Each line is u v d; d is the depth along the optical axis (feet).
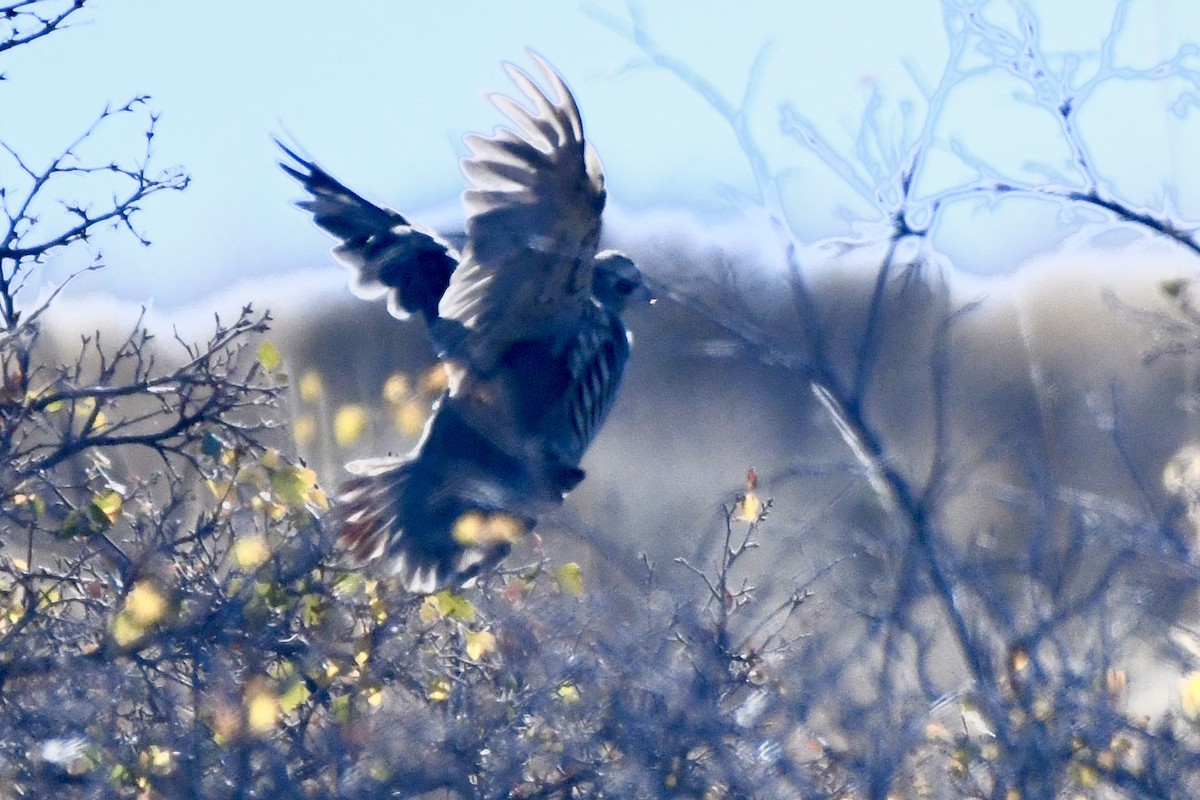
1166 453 39.96
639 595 34.65
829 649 33.22
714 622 34.94
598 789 33.88
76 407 40.27
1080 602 32.07
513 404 47.55
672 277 34.12
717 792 32.63
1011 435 34.14
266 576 35.27
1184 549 32.53
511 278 45.88
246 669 34.40
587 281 46.06
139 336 44.01
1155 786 32.12
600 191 42.42
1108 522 33.45
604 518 40.01
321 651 35.12
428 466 46.55
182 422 37.50
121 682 33.04
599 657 33.94
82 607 40.57
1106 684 32.27
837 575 35.65
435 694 36.17
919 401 35.29
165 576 35.35
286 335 64.90
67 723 32.19
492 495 43.52
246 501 37.68
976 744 32.71
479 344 47.67
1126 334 40.57
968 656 32.17
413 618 38.88
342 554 39.01
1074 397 38.78
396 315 51.47
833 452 42.06
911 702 31.48
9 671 33.78
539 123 42.39
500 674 35.68
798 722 31.53
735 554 38.27
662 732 31.81
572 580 37.58
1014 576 36.29
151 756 32.96
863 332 34.91
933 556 32.22
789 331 34.99
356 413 40.75
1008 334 37.81
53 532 35.96
